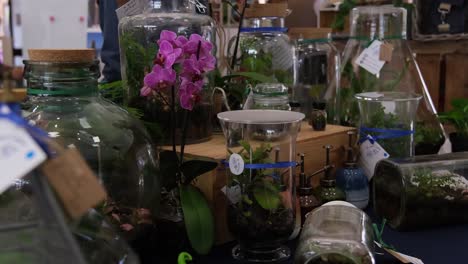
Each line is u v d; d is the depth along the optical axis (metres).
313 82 1.51
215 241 0.98
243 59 1.39
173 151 0.95
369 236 0.84
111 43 1.64
